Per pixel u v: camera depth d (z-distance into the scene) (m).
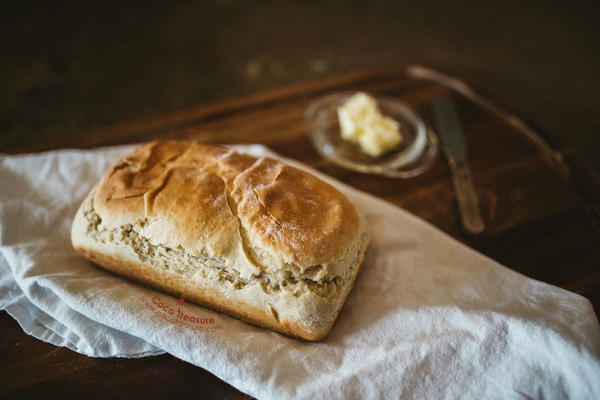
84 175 0.50
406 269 0.45
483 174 0.55
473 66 0.99
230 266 0.41
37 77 0.86
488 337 0.40
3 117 0.78
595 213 0.52
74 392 0.39
